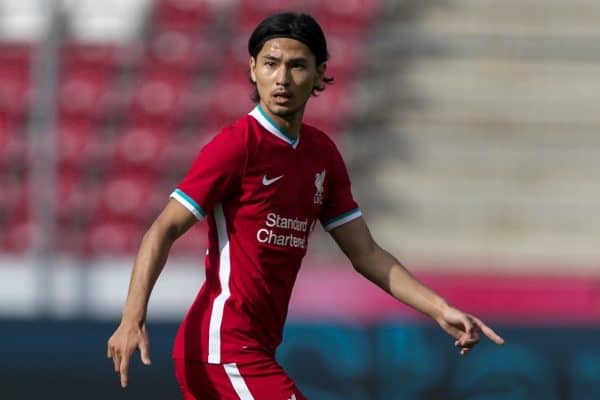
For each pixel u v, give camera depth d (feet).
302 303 87.15
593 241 111.14
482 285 86.84
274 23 38.78
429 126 123.13
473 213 114.01
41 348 75.46
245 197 39.24
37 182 92.22
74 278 90.27
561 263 109.09
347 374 73.97
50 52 93.35
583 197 114.93
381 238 111.96
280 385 39.70
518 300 86.28
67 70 133.69
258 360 39.75
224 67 133.59
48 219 91.71
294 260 40.63
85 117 129.49
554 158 118.52
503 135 121.19
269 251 39.78
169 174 123.75
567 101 124.36
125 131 128.16
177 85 132.57
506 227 112.57
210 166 38.73
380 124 123.75
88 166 124.26
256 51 39.24
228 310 39.58
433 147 120.67
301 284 87.61
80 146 126.00
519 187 116.06
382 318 75.15
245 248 39.55
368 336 74.33
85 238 116.98
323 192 41.47
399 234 112.37
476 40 114.01
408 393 73.72
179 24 139.64
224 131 39.40
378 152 120.67
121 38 137.90
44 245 91.15
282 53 38.65
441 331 74.23
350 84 127.65
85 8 138.10
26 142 127.75
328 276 87.81
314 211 41.01
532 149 119.44
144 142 126.52
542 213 113.60
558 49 118.32
